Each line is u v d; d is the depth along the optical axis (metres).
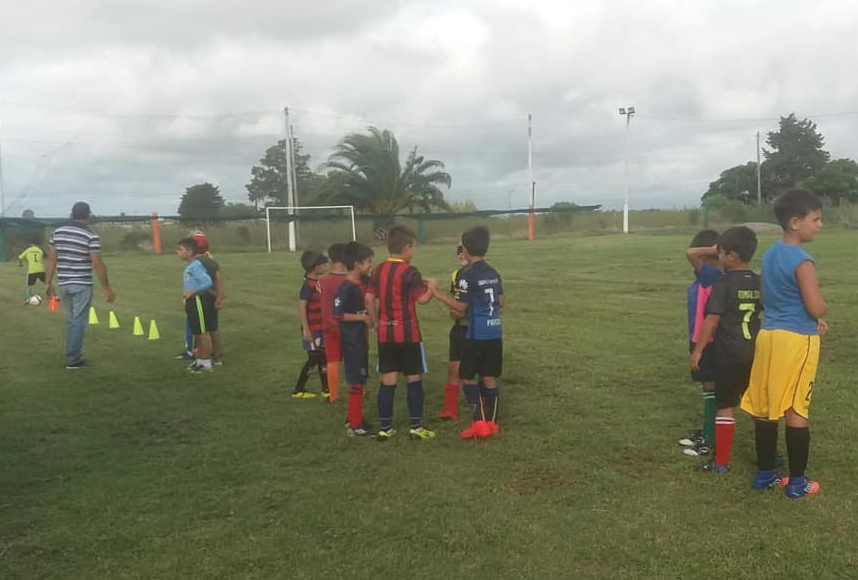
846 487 4.04
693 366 4.35
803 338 3.79
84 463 4.69
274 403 6.25
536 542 3.47
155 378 7.27
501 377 6.84
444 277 17.59
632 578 3.13
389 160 40.00
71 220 7.87
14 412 5.96
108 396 6.51
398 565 3.28
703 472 4.33
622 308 11.20
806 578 3.08
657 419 5.42
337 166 40.06
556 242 33.41
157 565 3.32
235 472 4.50
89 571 3.29
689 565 3.21
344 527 3.68
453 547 3.45
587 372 6.97
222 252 34.12
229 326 10.77
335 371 6.23
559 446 4.88
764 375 3.90
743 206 43.47
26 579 3.22
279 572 3.24
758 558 3.26
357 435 5.23
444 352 8.35
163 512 3.90
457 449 4.89
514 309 11.40
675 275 15.98
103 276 7.90
